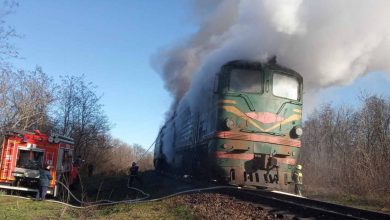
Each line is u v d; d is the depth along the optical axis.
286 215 9.41
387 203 16.56
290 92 15.70
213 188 14.42
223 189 14.38
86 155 36.22
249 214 9.73
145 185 20.98
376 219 9.75
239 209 10.45
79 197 17.00
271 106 15.29
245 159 14.77
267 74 15.42
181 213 10.40
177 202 12.28
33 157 15.61
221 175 14.83
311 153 35.53
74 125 35.59
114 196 17.11
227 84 15.21
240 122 14.98
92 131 36.56
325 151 36.12
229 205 11.06
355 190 20.95
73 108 35.78
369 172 21.75
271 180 14.85
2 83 27.91
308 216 9.57
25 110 29.02
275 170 14.97
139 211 11.36
